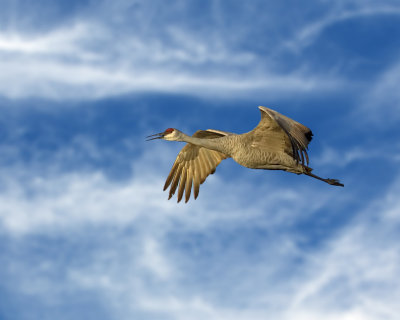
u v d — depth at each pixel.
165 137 15.73
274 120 13.05
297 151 12.74
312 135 13.88
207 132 15.91
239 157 14.54
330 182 15.78
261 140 14.39
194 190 16.41
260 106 13.45
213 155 16.34
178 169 16.59
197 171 16.50
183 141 15.63
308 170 15.20
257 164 14.55
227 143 14.68
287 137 14.16
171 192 16.47
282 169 14.77
